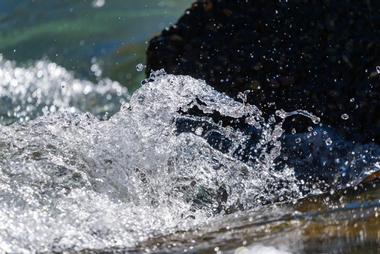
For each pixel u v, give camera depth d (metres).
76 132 15.60
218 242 12.59
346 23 16.75
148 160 14.75
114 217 13.47
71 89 25.53
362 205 13.58
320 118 15.71
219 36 17.53
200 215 13.88
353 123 15.56
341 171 14.85
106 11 30.67
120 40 28.52
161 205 14.05
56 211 13.42
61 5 31.48
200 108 15.66
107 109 24.17
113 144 15.03
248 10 17.69
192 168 14.73
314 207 13.77
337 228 12.78
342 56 16.30
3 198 13.58
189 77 15.80
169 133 15.09
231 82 16.62
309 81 16.19
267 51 16.81
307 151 15.20
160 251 12.38
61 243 12.62
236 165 14.87
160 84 15.62
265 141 15.36
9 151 15.09
